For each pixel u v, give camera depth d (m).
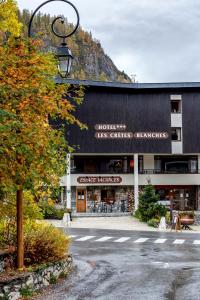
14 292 12.63
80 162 55.88
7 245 15.92
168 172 55.28
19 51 12.31
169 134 53.28
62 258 16.69
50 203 15.76
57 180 14.81
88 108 52.41
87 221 45.34
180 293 13.95
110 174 53.84
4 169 11.41
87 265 19.06
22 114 11.83
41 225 17.52
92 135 52.31
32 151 11.67
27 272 13.63
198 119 53.88
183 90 53.81
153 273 17.48
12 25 13.35
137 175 52.94
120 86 52.62
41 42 12.85
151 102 53.44
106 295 13.58
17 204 14.09
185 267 19.02
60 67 15.19
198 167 56.25
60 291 14.00
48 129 12.94
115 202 54.47
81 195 54.12
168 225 40.94
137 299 13.09
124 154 53.94
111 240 29.95
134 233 35.16
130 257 22.19
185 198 55.50
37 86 12.26
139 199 46.97
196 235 34.19
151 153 53.09
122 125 52.88
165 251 24.59
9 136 10.75
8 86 11.46
